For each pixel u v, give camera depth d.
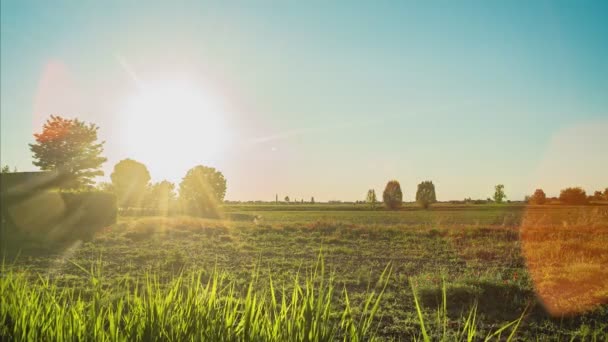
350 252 17.23
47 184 27.08
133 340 3.41
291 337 3.05
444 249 17.70
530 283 10.52
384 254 16.95
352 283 11.07
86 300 8.00
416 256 16.36
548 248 15.65
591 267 11.38
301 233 24.05
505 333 7.32
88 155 42.03
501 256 15.38
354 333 3.04
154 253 16.50
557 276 10.88
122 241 20.33
